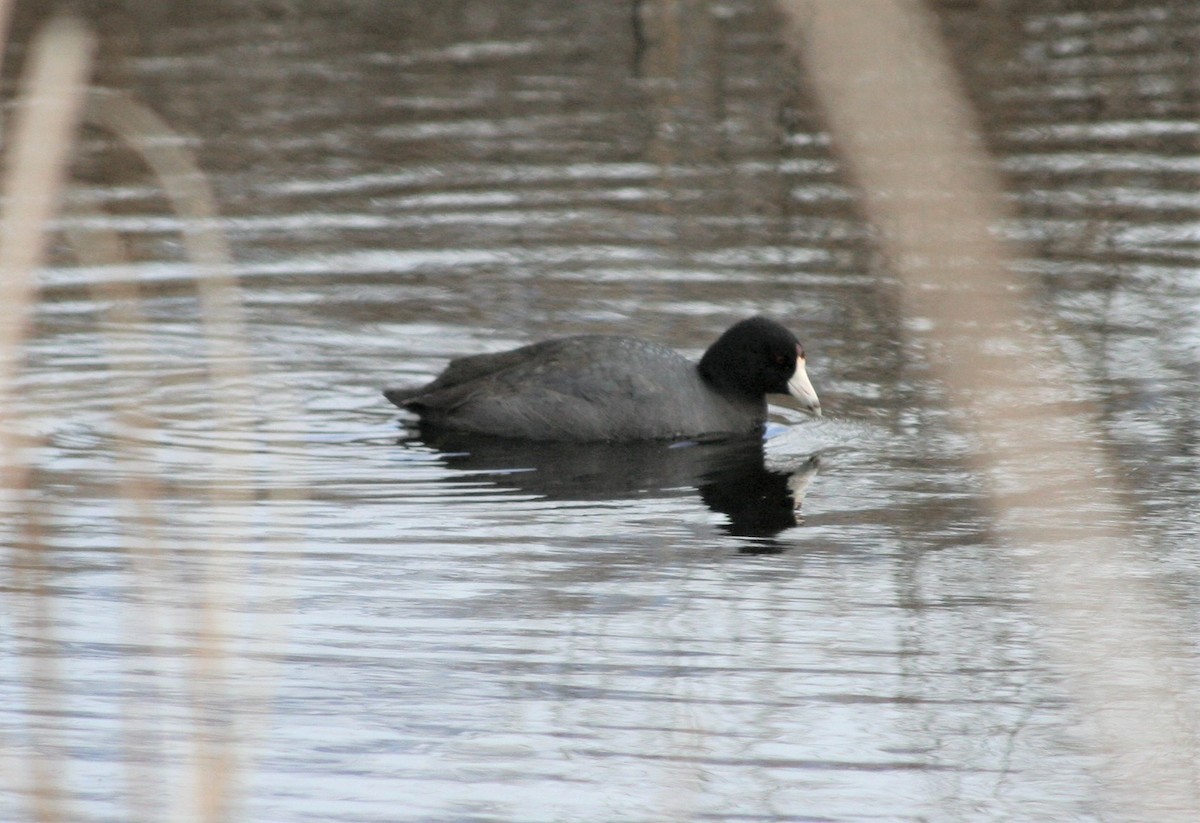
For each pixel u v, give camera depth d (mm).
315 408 14234
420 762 8203
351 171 20781
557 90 24031
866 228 18906
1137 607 9898
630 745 8391
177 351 15391
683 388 13953
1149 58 25047
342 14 27844
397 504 12031
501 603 10227
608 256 18125
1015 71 24422
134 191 19703
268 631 9672
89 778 7910
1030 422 13531
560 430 13680
